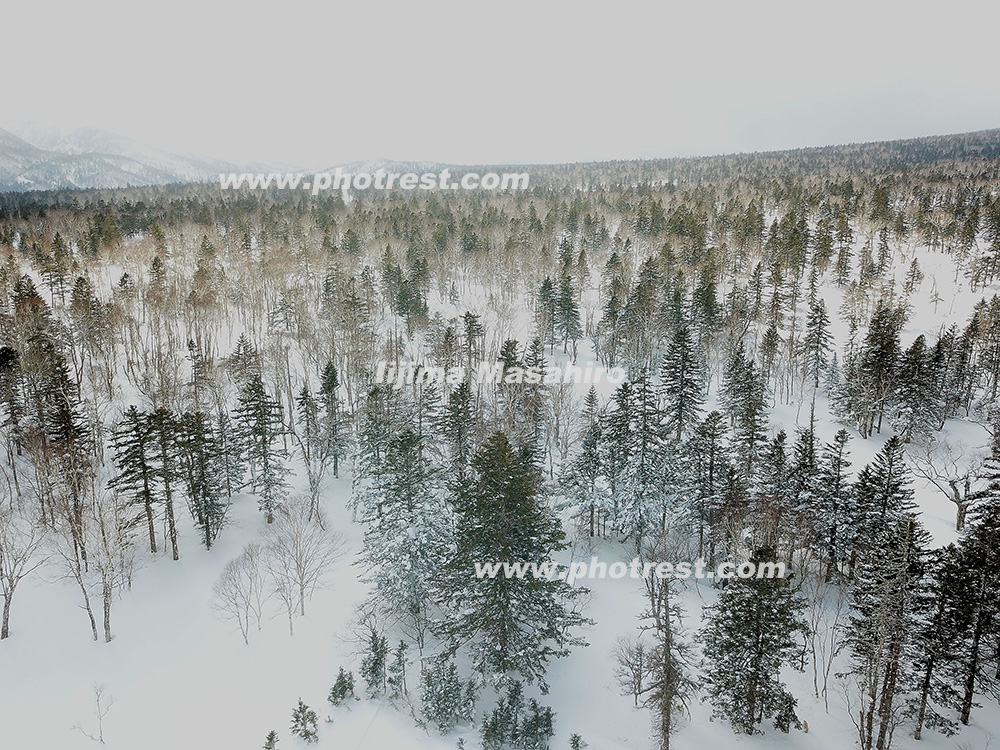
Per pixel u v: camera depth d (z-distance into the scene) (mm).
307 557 44156
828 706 34969
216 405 63031
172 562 47438
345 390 77688
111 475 54625
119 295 86188
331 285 98188
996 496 40844
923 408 69750
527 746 31297
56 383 52656
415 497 41844
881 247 129750
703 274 98438
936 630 31172
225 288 96438
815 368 83062
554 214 158625
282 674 37219
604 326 92438
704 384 80250
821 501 44938
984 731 32531
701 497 48469
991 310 89562
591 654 39188
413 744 32125
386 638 39031
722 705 33031
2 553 38156
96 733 33000
